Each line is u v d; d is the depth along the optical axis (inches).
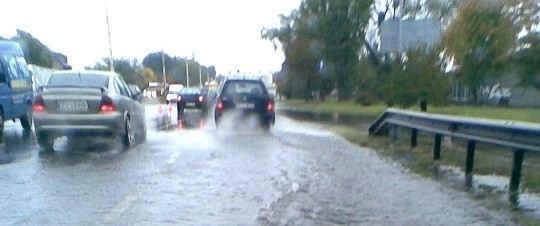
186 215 299.4
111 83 568.1
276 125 959.0
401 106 1217.4
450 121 446.9
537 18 1115.9
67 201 328.2
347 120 1211.9
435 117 480.1
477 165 456.1
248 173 421.1
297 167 452.1
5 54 717.9
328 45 1982.0
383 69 1770.4
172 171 426.6
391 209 319.3
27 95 778.2
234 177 404.8
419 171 440.8
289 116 1369.3
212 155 513.0
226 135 714.2
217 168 442.0
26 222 283.4
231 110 871.1
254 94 875.4
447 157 505.4
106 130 529.3
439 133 471.5
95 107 528.7
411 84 1191.6
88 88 530.9
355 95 2069.4
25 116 774.5
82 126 523.5
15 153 522.9
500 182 394.3
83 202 326.0
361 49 2005.4
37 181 384.2
